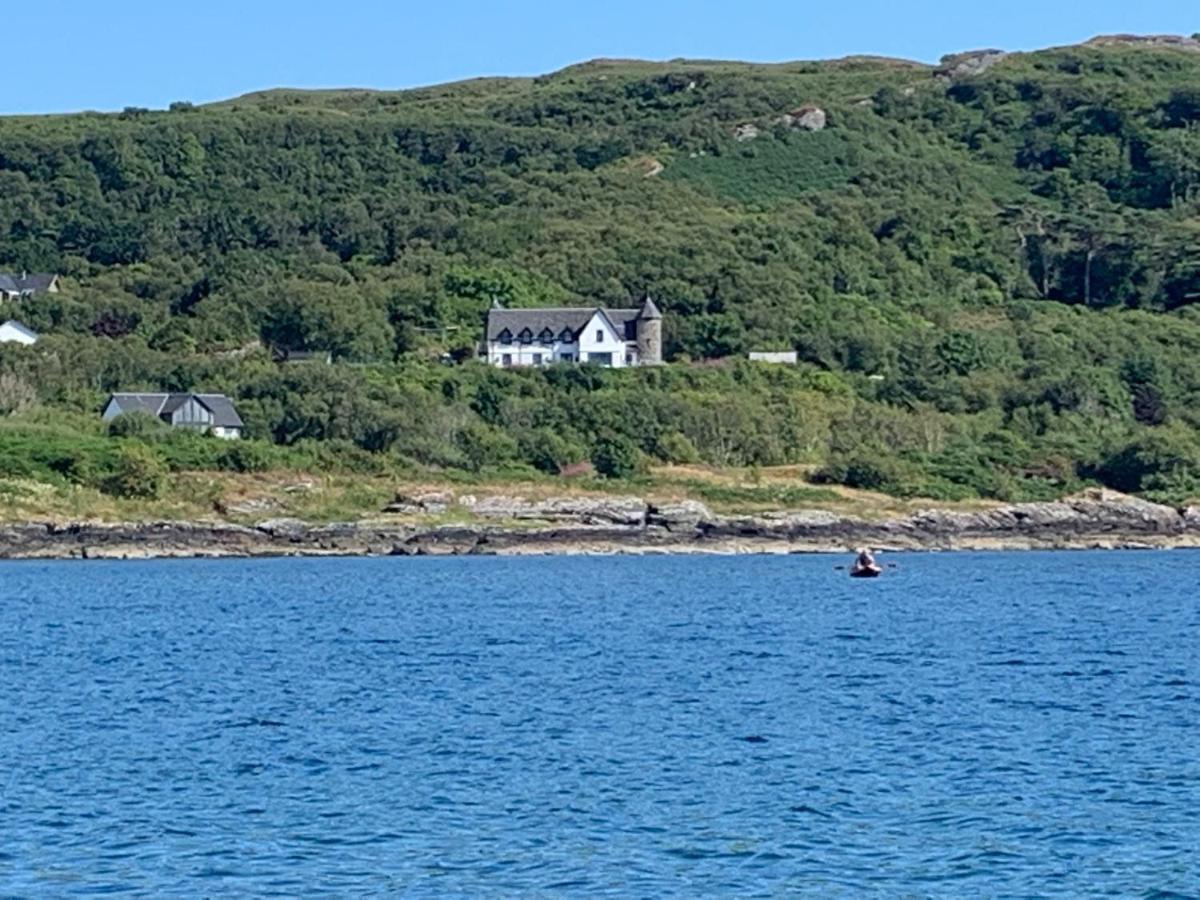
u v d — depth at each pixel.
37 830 37.22
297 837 36.69
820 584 106.94
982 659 66.50
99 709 53.69
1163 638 74.31
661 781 42.16
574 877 33.78
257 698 55.97
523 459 146.75
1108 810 39.03
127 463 135.50
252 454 140.25
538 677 61.06
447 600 94.75
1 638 74.94
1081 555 137.38
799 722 50.81
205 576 113.81
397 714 52.41
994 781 42.09
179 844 36.06
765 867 34.50
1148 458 150.62
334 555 133.12
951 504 144.75
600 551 136.62
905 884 33.34
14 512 130.00
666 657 67.19
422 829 37.41
